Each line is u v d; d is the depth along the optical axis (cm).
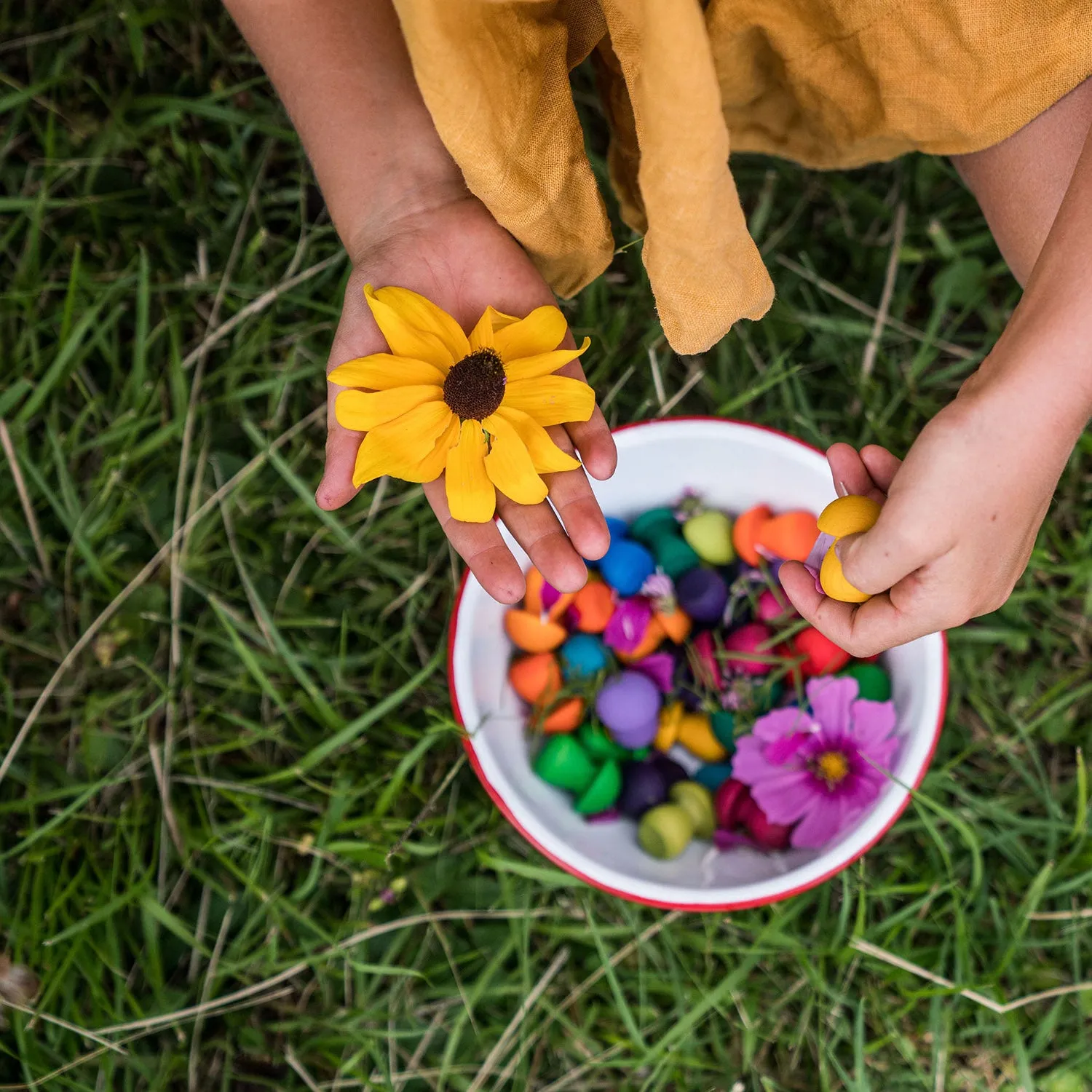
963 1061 93
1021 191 81
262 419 96
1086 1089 92
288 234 97
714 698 88
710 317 75
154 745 92
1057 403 71
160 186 96
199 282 95
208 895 93
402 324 77
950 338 97
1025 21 76
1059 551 95
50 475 95
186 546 94
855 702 86
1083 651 95
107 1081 89
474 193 76
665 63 67
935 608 74
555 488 79
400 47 82
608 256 81
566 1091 92
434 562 95
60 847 92
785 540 87
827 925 92
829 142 84
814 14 78
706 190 70
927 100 79
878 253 97
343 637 92
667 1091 92
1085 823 92
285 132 95
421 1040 92
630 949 92
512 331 78
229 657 94
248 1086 92
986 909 93
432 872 92
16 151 96
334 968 92
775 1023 92
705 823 88
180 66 96
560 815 87
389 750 94
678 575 88
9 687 93
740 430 87
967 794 92
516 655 89
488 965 92
